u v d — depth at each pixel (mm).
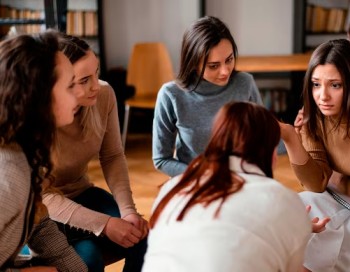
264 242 1139
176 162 2107
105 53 4977
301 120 1860
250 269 1120
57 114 1320
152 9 5000
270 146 1234
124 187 1923
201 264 1127
